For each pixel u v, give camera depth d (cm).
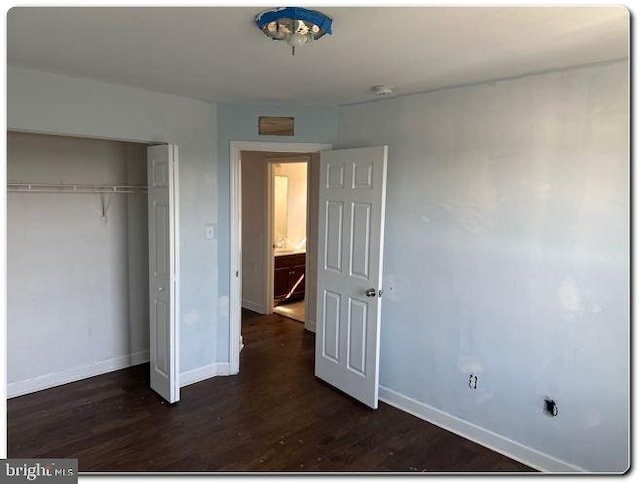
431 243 330
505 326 296
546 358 279
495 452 303
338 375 386
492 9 181
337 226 376
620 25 196
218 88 329
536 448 288
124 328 426
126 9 188
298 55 245
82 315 397
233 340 413
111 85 322
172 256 344
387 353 366
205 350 406
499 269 296
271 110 389
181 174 371
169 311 350
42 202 368
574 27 199
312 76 289
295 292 659
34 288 369
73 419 333
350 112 381
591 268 259
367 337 355
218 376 413
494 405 305
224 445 304
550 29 201
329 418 342
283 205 671
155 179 351
